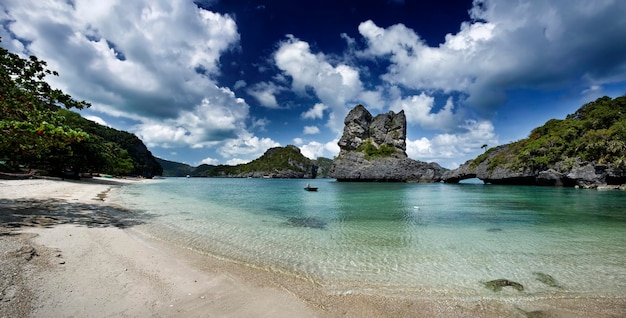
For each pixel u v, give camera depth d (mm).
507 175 65062
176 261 9203
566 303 7105
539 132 72375
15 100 14234
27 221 12648
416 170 90750
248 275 8453
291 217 19953
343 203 29625
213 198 33625
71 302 5746
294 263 9883
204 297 6660
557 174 55219
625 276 8953
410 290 7766
